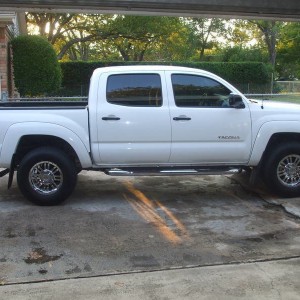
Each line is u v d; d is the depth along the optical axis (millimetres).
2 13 15289
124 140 6617
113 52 55688
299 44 47719
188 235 5523
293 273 4434
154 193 7508
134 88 6676
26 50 18484
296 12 15648
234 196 7328
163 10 15227
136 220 6102
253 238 5422
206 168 6953
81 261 4754
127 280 4305
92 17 32312
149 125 6621
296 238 5422
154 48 45875
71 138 6504
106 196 7297
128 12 15359
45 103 7562
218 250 5039
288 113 6910
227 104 6859
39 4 14227
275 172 7027
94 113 6543
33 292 4066
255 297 3955
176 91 6738
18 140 6434
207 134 6746
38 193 6633
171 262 4715
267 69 35594
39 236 5492
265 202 6977
